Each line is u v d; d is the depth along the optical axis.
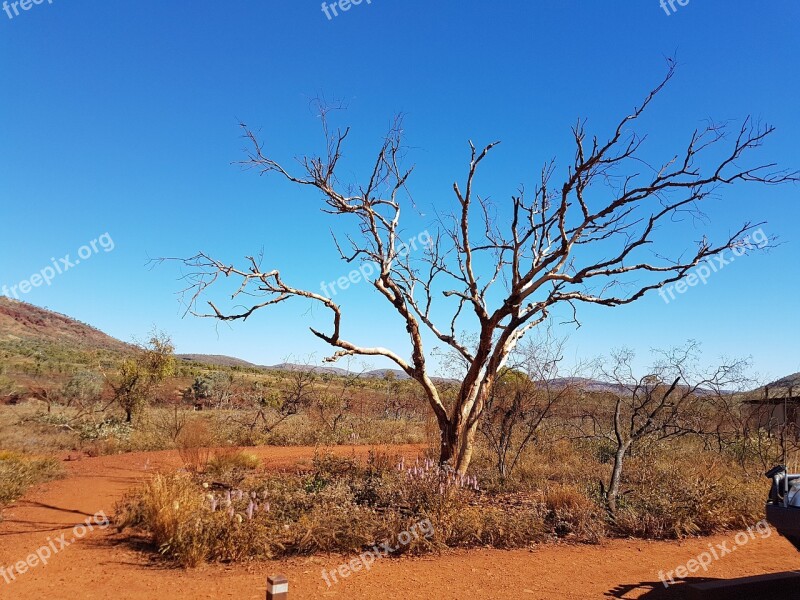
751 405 16.33
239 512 7.45
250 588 5.76
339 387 31.80
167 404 30.80
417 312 11.86
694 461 13.29
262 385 39.00
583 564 6.96
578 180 9.35
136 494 9.20
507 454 14.36
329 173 10.75
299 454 16.41
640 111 8.80
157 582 5.93
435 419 15.19
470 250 10.91
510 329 10.70
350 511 7.89
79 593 5.56
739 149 8.68
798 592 5.83
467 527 7.75
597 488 10.41
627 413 14.73
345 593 5.71
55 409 24.22
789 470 13.05
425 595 5.72
